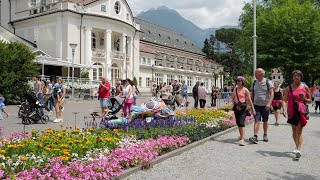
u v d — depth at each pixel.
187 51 91.44
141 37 75.44
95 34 49.12
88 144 7.66
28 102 14.98
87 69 44.72
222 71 96.94
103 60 47.38
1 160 6.16
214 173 7.06
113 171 6.45
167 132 10.40
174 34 96.69
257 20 36.41
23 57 26.84
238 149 9.61
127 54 52.34
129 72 52.41
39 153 6.86
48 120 16.11
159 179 6.55
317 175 6.98
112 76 48.88
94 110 22.73
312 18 33.81
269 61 35.66
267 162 8.07
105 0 47.28
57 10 44.09
